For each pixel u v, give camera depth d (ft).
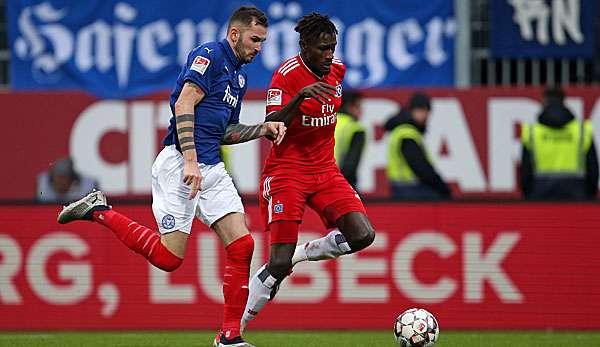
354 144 126.82
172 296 116.78
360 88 138.31
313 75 86.17
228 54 81.61
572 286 116.37
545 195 129.70
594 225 116.78
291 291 116.78
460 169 135.33
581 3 137.80
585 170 129.90
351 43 139.23
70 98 135.44
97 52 141.18
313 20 84.64
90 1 141.18
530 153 129.18
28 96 134.62
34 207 117.29
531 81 138.82
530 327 116.26
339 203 88.17
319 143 88.38
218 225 82.38
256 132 82.99
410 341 86.12
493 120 135.03
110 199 118.01
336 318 116.47
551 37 138.21
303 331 115.14
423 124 129.70
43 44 141.28
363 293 116.57
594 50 138.00
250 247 82.33
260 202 91.71
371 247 116.88
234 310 82.43
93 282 116.88
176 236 82.17
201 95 79.97
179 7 140.67
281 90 85.87
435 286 116.67
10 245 117.08
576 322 115.96
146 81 140.87
